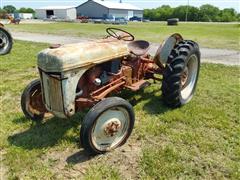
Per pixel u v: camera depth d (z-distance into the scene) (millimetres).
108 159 3295
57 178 2967
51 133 3801
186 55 4395
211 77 6672
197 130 3973
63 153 3389
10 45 9633
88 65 3445
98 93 3732
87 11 64375
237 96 5320
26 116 4047
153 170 3055
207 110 4586
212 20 74500
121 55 3977
